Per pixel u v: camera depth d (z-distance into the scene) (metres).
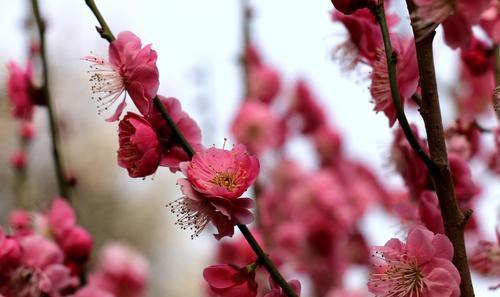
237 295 0.67
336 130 1.34
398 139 0.73
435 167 0.65
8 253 0.76
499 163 0.78
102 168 2.88
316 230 1.23
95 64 0.68
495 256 0.74
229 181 0.66
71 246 0.82
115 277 0.99
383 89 0.68
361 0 0.66
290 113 1.33
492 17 0.76
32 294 0.77
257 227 1.08
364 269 1.24
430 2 0.66
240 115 1.23
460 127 0.79
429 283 0.65
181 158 0.68
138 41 0.68
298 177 1.27
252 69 1.22
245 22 1.18
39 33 0.87
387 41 0.65
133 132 0.68
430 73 0.66
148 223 2.88
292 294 0.66
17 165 1.16
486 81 0.87
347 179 1.32
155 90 0.67
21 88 0.87
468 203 0.73
